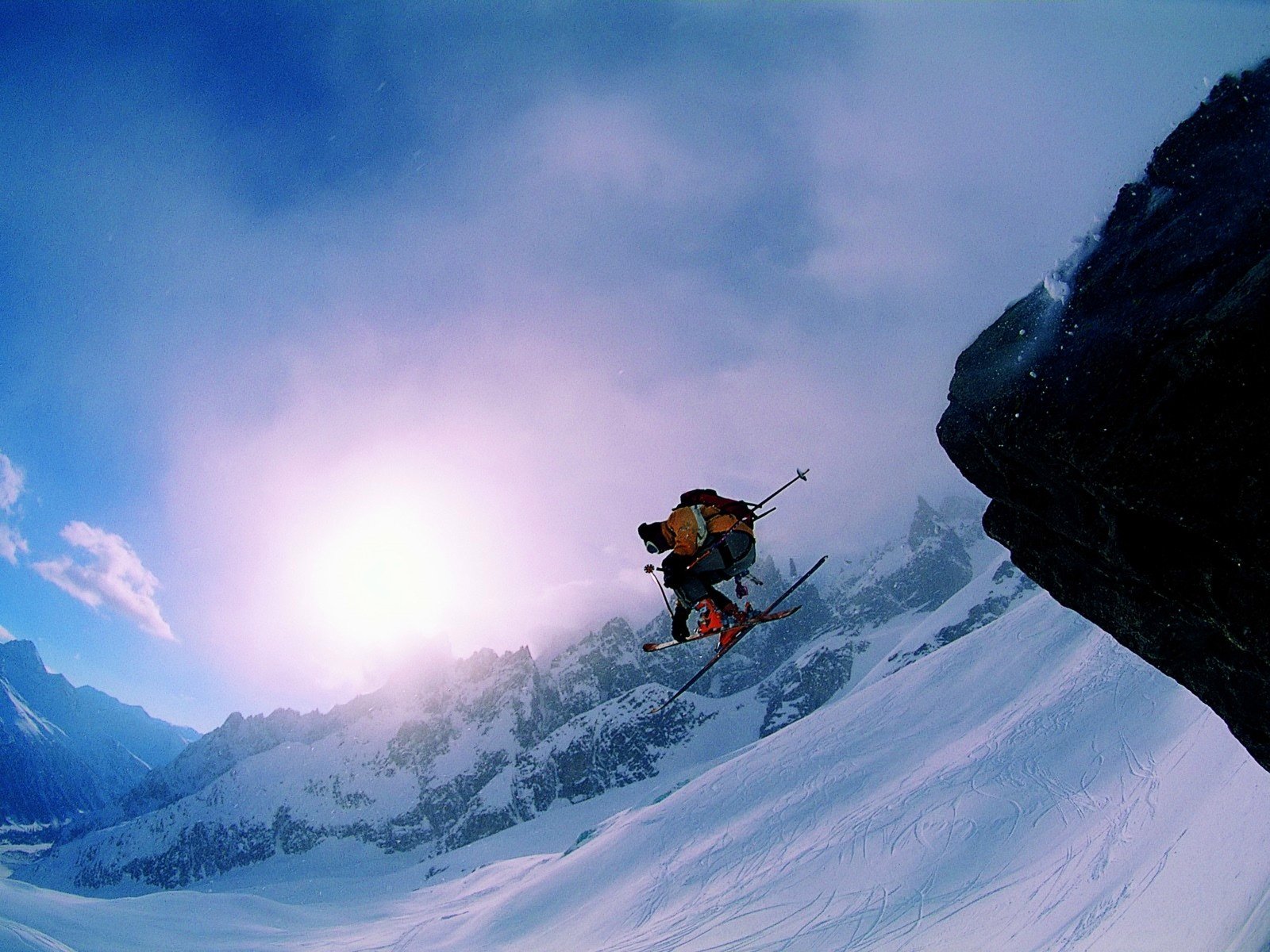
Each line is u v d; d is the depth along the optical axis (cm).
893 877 5466
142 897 15850
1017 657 10688
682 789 11244
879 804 7356
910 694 11044
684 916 6525
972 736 8631
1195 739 5031
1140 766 5700
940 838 5822
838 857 6306
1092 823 4897
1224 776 3291
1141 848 3478
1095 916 2906
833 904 5412
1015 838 5375
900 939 4300
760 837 8019
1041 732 7319
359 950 11412
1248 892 1650
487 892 15462
